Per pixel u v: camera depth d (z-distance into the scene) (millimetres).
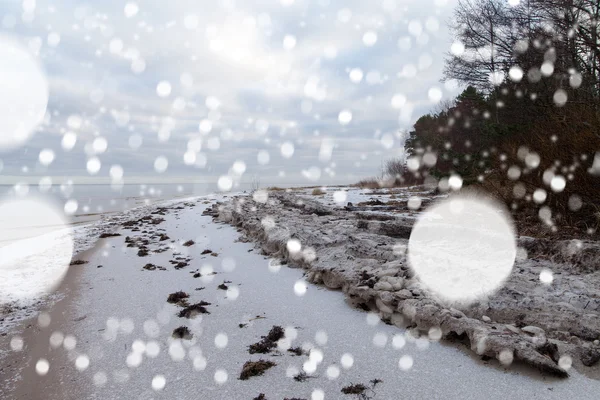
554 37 10125
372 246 5578
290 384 2643
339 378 2705
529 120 9367
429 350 3090
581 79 8859
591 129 5855
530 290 3814
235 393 2562
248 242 8242
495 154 8469
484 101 14117
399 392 2500
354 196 14633
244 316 3963
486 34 13938
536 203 6801
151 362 3051
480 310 3518
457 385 2557
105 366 3016
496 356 2783
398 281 4113
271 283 5102
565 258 4699
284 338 3391
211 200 20844
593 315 3127
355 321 3754
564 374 2562
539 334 2994
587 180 5773
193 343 3365
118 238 9805
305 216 9508
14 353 3318
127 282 5469
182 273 5855
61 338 3586
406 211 9695
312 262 5520
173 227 11539
